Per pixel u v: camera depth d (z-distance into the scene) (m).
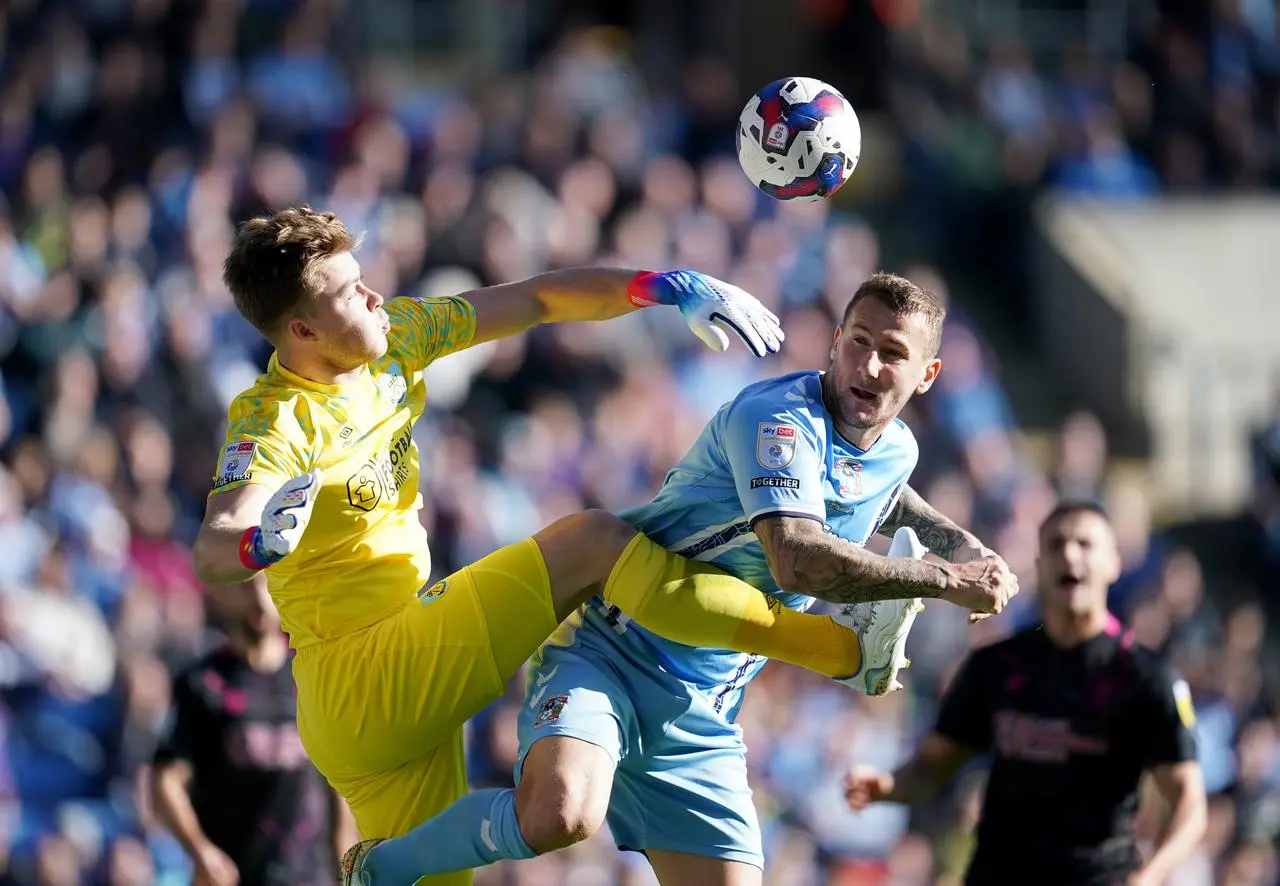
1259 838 40.38
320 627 15.67
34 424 37.34
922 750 20.59
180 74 49.22
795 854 36.06
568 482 41.88
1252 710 42.66
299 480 13.70
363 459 15.36
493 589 15.44
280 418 14.88
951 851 37.94
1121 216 58.81
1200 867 37.72
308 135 50.00
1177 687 19.64
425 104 55.47
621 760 16.61
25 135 47.12
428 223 46.72
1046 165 60.16
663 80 59.69
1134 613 43.88
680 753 16.64
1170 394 56.72
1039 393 57.25
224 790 21.80
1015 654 20.12
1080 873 19.30
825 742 37.72
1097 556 19.72
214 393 39.16
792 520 14.88
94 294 39.66
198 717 21.86
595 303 16.97
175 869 31.03
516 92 54.81
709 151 55.72
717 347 16.27
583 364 44.25
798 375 15.89
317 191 47.69
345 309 14.99
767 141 16.28
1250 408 57.19
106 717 33.00
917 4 63.44
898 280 15.41
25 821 31.27
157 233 43.09
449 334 16.55
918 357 15.34
